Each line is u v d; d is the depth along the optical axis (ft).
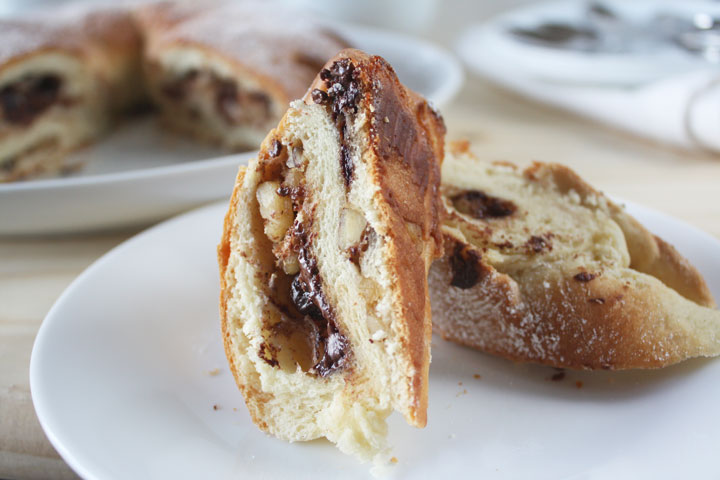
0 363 1.02
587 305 0.95
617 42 2.02
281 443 0.89
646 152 1.63
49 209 1.24
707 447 0.83
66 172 1.69
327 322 0.88
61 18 1.93
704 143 1.55
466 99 2.01
